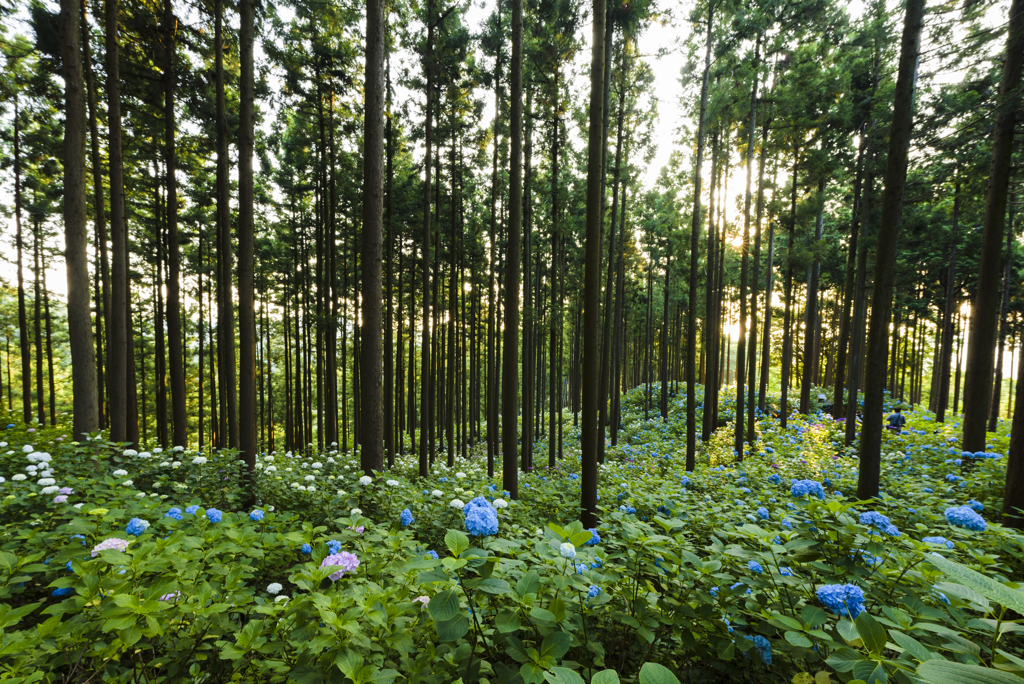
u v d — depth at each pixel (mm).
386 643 2037
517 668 1938
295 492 6156
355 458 10289
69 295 6898
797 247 13820
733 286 22297
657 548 2359
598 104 5508
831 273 22750
